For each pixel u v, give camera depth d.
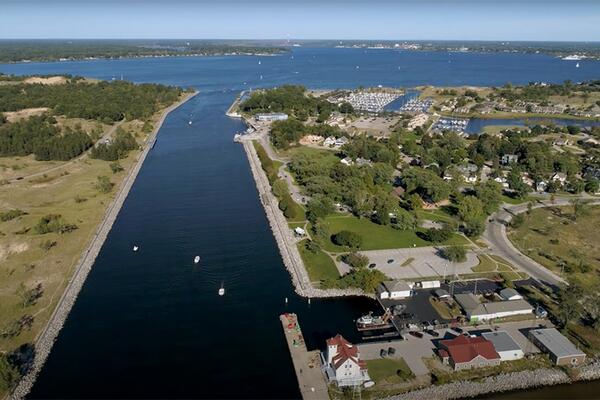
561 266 143.12
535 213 187.25
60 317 117.50
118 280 136.88
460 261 144.00
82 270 139.75
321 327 115.56
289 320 117.00
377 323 115.19
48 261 143.62
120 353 106.44
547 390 95.06
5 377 91.94
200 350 107.75
